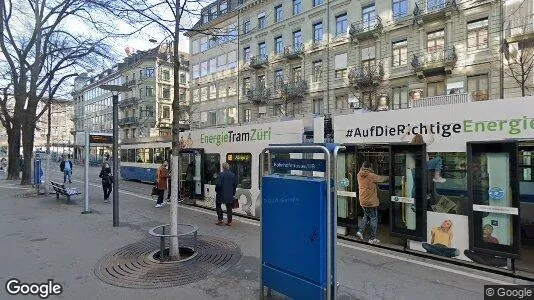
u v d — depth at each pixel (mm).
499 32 19359
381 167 8922
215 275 5355
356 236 7832
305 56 29906
